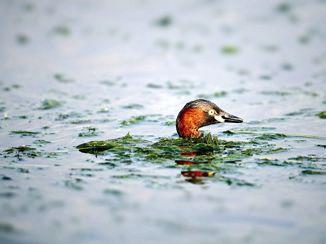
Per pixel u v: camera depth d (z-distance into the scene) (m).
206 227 9.24
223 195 10.51
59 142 14.00
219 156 12.77
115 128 15.30
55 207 10.02
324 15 31.33
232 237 8.92
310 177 11.43
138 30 29.70
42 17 32.53
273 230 9.16
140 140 13.85
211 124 14.02
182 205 10.06
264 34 28.55
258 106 17.62
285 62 23.78
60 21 31.61
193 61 24.12
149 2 35.84
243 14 32.41
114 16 32.72
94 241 8.84
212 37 28.27
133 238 8.90
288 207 9.98
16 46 26.59
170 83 20.78
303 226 9.29
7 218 9.59
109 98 18.78
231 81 21.02
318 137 14.29
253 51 25.70
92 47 26.39
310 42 26.89
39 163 12.36
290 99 18.41
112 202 10.21
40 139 14.27
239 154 12.88
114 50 25.83
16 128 15.34
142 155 12.84
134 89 19.95
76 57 24.70
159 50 25.98
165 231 9.11
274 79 21.25
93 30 29.67
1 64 23.45
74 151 13.23
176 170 11.88
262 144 13.69
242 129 15.07
